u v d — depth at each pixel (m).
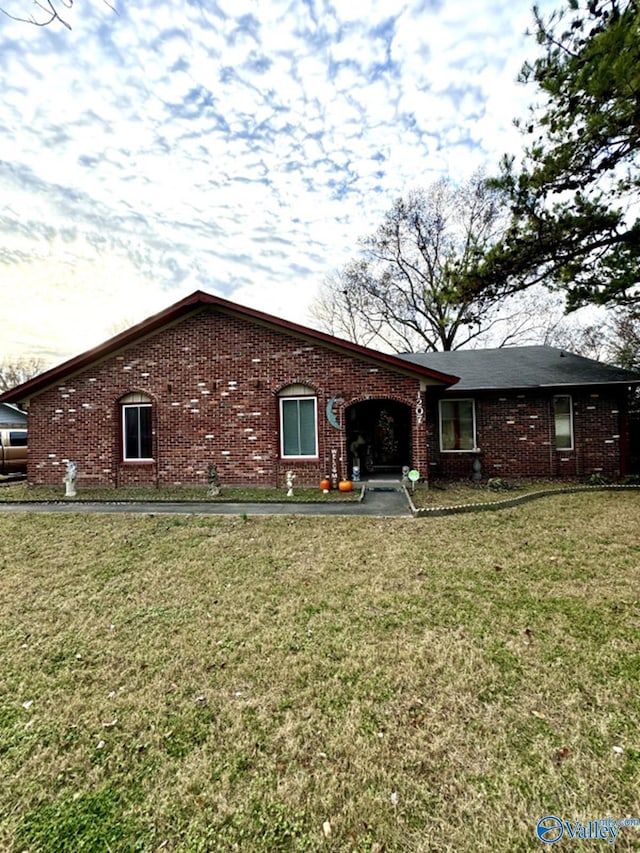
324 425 11.18
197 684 3.10
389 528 7.07
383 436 15.55
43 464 12.33
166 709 2.84
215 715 2.77
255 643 3.64
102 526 7.62
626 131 8.45
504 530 6.83
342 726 2.62
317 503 9.33
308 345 11.25
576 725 2.57
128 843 1.95
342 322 29.02
